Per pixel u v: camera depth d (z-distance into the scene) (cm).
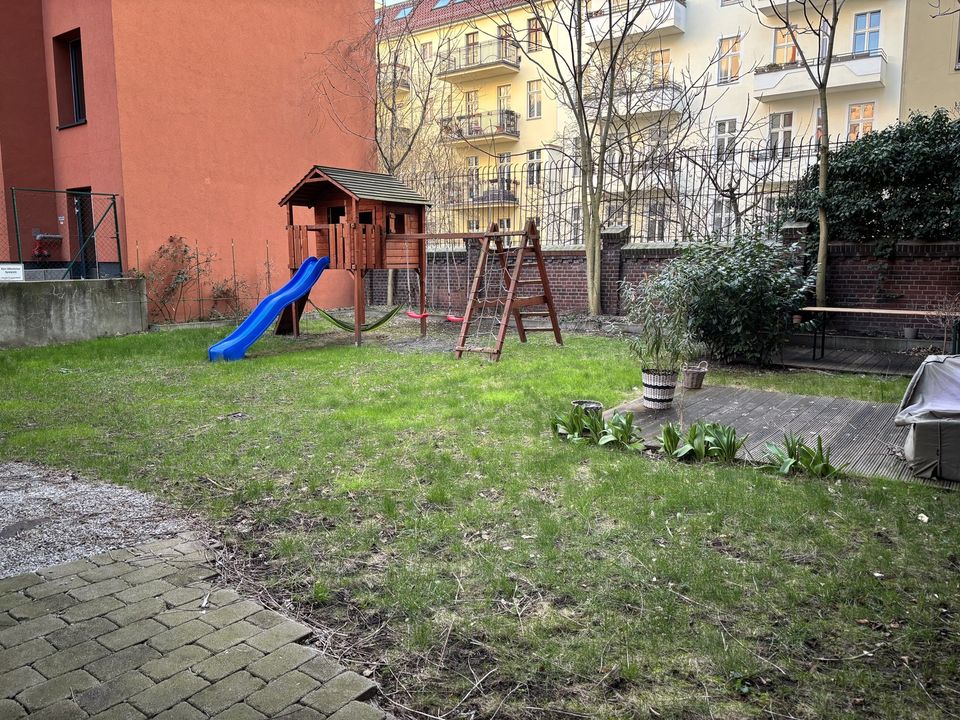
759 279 835
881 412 606
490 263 1431
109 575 311
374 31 1728
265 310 1008
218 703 221
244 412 619
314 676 236
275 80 1524
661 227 1638
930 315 899
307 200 1148
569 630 267
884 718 217
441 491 405
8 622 271
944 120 986
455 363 873
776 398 667
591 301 1304
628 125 1648
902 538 345
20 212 1395
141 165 1291
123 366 865
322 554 333
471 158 2798
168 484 433
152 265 1315
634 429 526
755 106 2348
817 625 268
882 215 1006
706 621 272
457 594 294
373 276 1695
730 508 379
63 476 448
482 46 2764
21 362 890
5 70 1352
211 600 288
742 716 218
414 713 222
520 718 219
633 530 355
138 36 1273
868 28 2173
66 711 217
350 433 540
